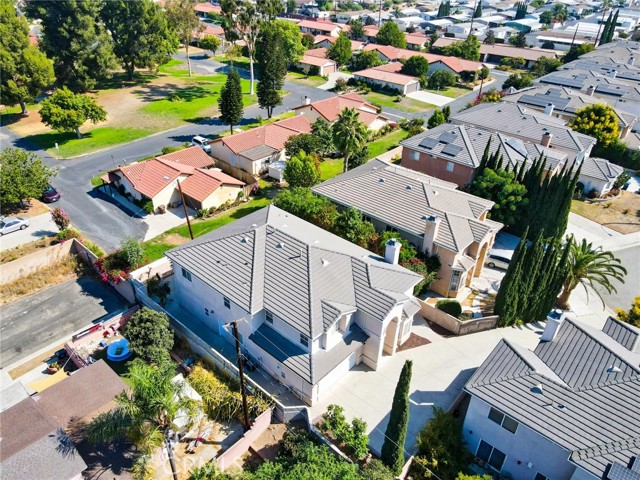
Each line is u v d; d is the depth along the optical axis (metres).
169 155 58.28
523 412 24.36
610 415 23.52
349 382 31.94
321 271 32.00
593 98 74.38
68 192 54.97
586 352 27.30
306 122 71.00
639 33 150.12
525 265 35.84
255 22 85.88
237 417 28.64
